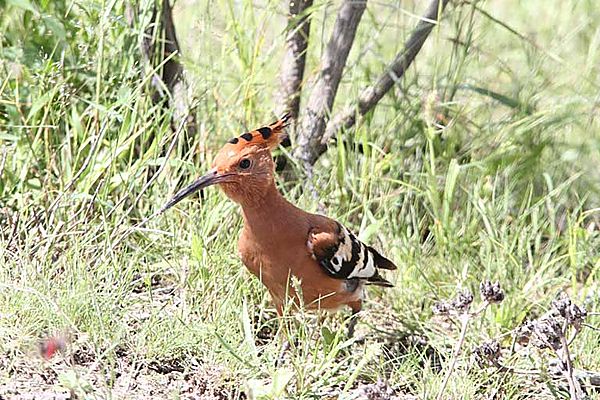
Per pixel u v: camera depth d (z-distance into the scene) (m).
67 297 9.88
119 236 11.05
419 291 11.61
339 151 12.59
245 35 13.12
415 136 13.50
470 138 14.08
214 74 12.97
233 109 12.91
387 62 14.36
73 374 8.73
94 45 12.15
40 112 11.91
